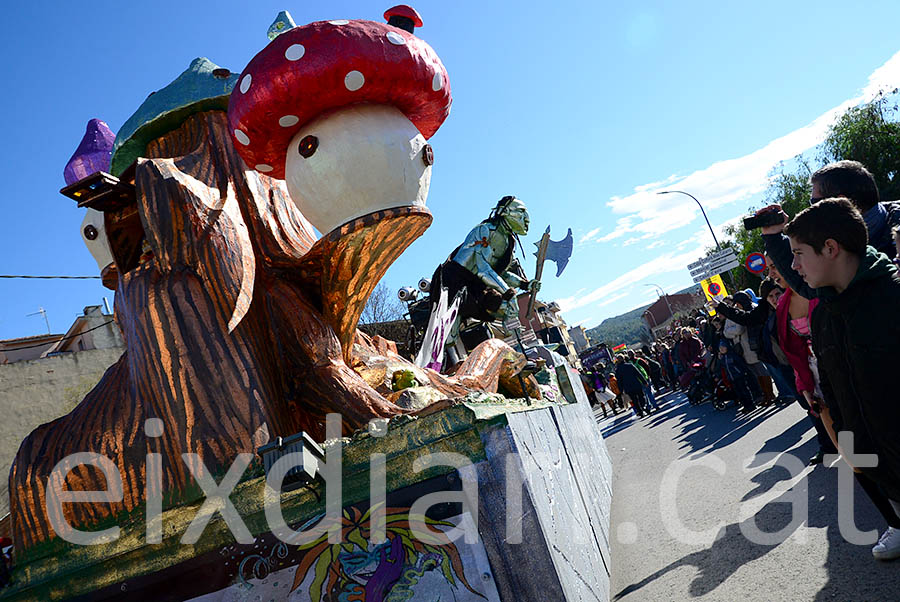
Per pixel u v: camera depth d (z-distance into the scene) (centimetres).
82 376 1684
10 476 234
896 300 188
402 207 233
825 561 279
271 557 200
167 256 237
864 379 194
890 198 3034
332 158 229
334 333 255
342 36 221
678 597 293
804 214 201
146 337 232
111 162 305
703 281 2250
